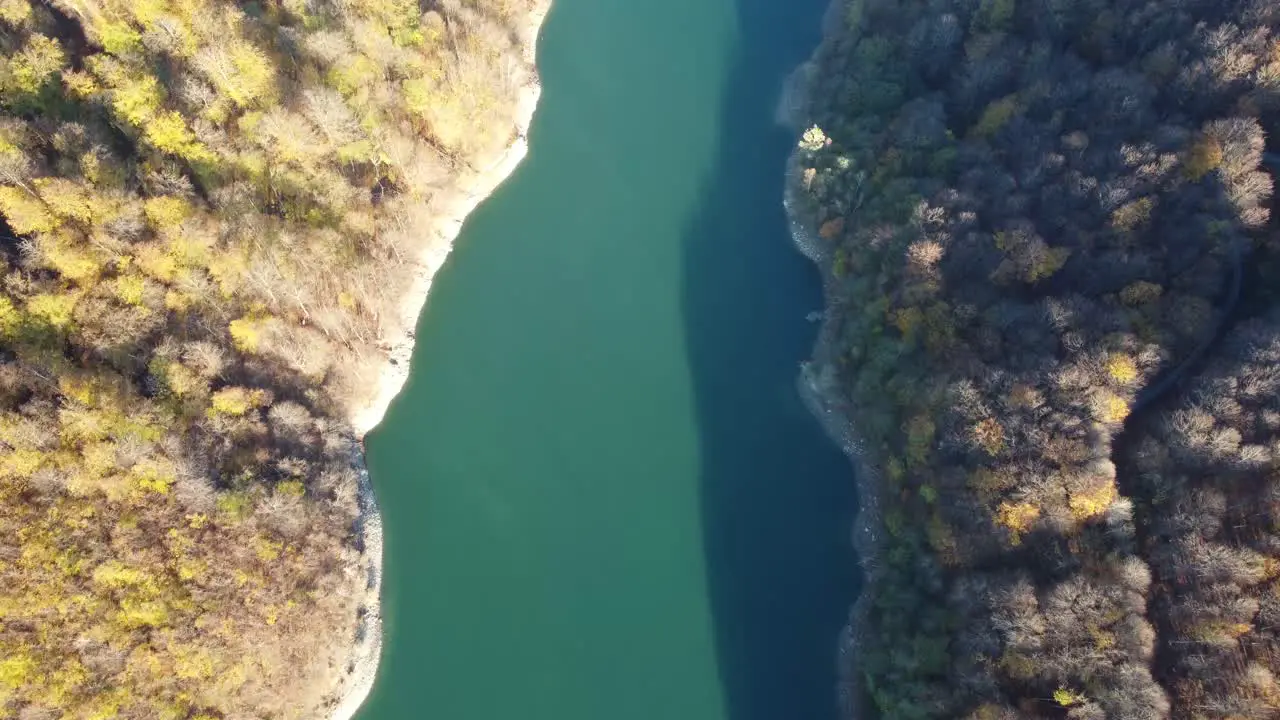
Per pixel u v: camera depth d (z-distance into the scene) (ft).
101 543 281.33
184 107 330.54
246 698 299.38
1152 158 316.40
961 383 310.04
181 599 288.51
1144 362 291.79
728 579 362.53
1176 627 262.47
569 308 412.36
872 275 371.97
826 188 401.29
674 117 456.04
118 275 302.45
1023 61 374.43
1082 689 264.11
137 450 288.30
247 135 336.08
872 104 404.57
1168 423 283.18
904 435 340.18
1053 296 324.60
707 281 419.54
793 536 369.30
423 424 383.45
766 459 383.04
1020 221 330.13
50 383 283.18
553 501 374.63
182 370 307.37
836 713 339.36
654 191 439.22
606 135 449.89
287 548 312.91
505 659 346.74
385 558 354.74
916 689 297.12
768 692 344.28
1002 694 278.26
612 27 474.90
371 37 362.94
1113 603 263.90
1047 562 284.00
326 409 351.87
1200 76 326.85
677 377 399.85
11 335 282.77
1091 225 327.88
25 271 287.48
